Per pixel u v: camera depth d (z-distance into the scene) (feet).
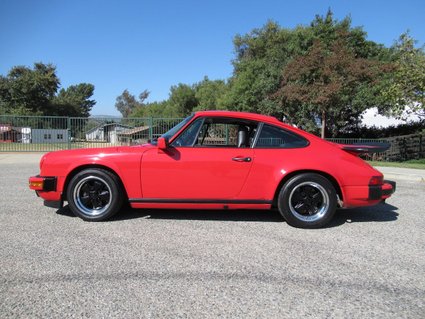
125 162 15.28
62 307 8.61
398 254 12.62
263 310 8.68
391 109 65.92
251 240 13.76
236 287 9.84
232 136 16.60
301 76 67.62
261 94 91.45
